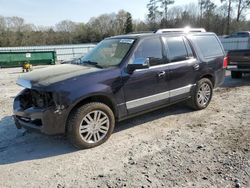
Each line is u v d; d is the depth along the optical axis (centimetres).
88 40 7194
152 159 402
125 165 388
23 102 456
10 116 626
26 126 439
